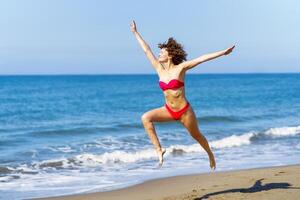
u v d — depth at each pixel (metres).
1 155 17.05
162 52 7.82
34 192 10.99
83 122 29.53
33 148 18.75
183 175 12.36
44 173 13.55
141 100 50.12
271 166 13.66
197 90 71.25
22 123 29.55
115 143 19.81
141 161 15.44
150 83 108.81
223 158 15.76
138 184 11.47
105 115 34.38
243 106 42.28
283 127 25.22
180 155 16.59
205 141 8.16
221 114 34.16
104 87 84.62
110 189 10.99
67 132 24.39
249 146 19.20
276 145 19.42
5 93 63.72
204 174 12.32
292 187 9.35
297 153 16.94
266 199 8.35
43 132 24.19
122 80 138.62
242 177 11.20
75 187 11.45
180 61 7.82
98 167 14.45
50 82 118.69
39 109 39.25
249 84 99.06
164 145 18.86
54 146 19.20
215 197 8.75
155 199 9.16
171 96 7.70
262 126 27.41
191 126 7.87
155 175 12.78
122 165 14.75
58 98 53.34
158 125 25.59
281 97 54.88
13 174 13.41
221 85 93.06
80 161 15.43
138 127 26.19
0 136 22.98
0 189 11.34
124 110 38.66
